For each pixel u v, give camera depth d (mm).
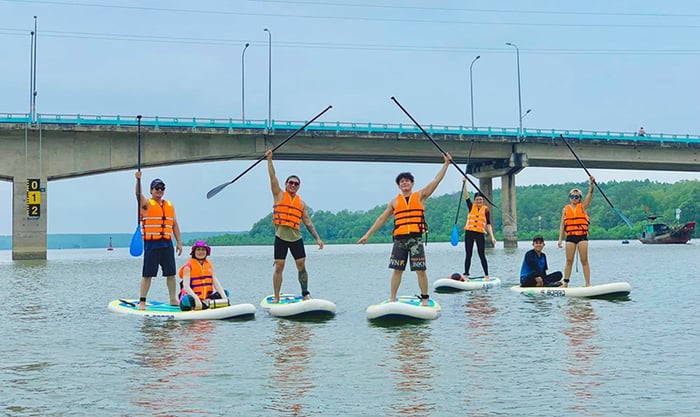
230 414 5051
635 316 10047
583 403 5246
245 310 10359
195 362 6930
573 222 13344
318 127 49406
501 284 16219
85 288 17406
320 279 20094
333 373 6352
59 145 42719
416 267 10289
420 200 10320
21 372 6516
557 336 8266
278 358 7102
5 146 41375
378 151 51844
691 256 35844
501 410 5078
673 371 6293
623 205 132125
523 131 55906
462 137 53781
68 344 8062
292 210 11250
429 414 5004
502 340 8031
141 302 11203
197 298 10719
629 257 34906
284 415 5012
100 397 5551
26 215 41562
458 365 6648
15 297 14703
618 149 58812
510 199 58531
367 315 10000
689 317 9906
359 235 124750
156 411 5141
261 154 48406
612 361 6758
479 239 15789
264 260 40125
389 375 6242
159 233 11156
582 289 12906
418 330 8930
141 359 7109
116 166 44250
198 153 46688
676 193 130750
